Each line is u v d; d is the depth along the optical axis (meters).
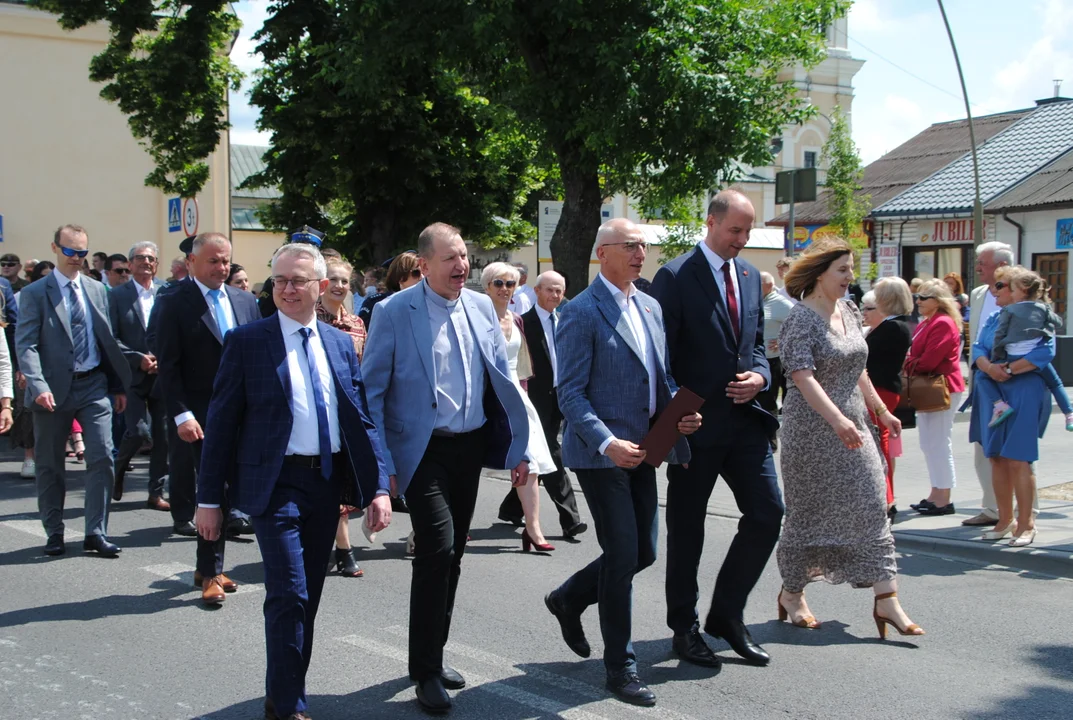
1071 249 24.34
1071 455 11.58
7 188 24.75
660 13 12.84
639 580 6.43
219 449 4.04
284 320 4.15
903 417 8.09
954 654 5.00
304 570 3.99
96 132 25.47
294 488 4.05
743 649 4.85
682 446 4.59
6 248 24.83
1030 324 7.00
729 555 4.90
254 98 18.50
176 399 6.18
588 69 13.12
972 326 8.12
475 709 4.27
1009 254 7.79
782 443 5.38
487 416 4.55
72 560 6.82
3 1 24.23
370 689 4.51
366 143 18.12
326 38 17.55
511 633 5.33
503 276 7.37
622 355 4.55
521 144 18.42
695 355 4.80
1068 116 28.70
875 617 5.28
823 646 5.13
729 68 13.43
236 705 4.33
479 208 19.70
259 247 37.91
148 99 17.23
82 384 6.93
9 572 6.50
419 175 18.67
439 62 14.68
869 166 33.19
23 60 24.69
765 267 29.00
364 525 4.72
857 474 5.21
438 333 4.39
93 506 6.95
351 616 5.62
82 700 4.38
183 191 18.28
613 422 4.54
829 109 46.09
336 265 6.66
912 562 6.95
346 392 4.18
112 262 11.34
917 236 27.86
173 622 5.50
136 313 9.00
